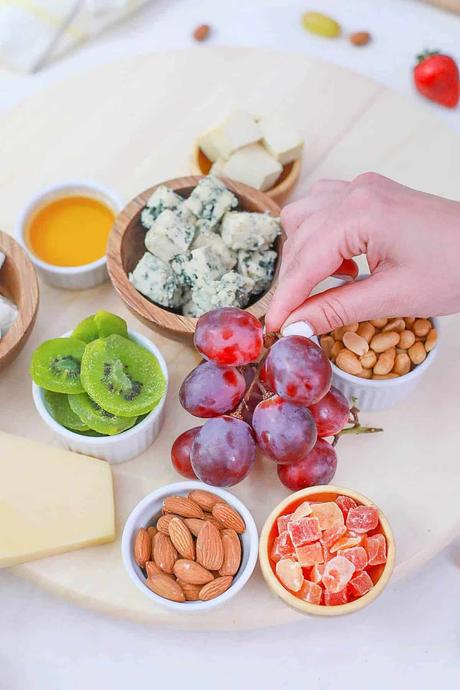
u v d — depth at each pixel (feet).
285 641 4.66
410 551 4.33
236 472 4.01
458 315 5.05
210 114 5.86
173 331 4.45
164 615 4.18
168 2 7.06
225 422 4.05
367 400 4.61
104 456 4.49
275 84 6.00
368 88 5.97
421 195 4.26
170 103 5.90
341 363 4.44
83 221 5.22
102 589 4.22
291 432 3.97
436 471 4.57
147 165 5.63
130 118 5.81
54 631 4.65
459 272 4.12
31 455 4.40
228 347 3.95
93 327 4.50
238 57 6.11
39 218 5.19
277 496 4.49
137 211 4.73
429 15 7.06
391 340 4.43
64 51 6.80
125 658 4.59
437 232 4.10
